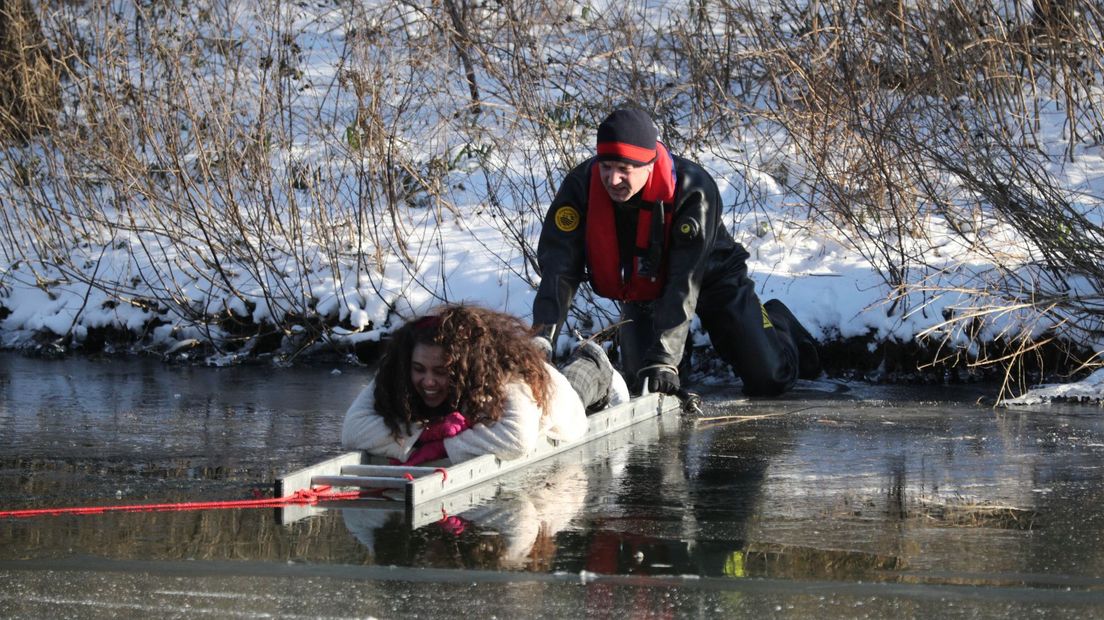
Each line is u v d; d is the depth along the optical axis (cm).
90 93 1850
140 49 1802
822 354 1540
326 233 1711
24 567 732
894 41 1762
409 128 1897
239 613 655
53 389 1419
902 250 1534
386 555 756
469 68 1892
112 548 771
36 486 942
